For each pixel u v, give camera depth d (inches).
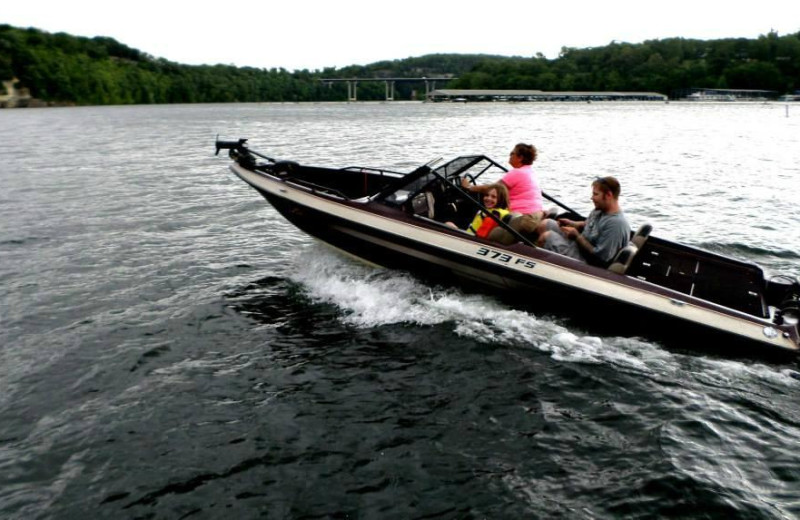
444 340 241.6
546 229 263.9
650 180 659.4
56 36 6136.8
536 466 169.6
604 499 156.9
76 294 295.3
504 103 6151.6
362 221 279.9
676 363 225.0
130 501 156.9
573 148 1098.1
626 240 251.9
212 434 183.8
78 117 2893.7
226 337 247.4
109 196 551.2
